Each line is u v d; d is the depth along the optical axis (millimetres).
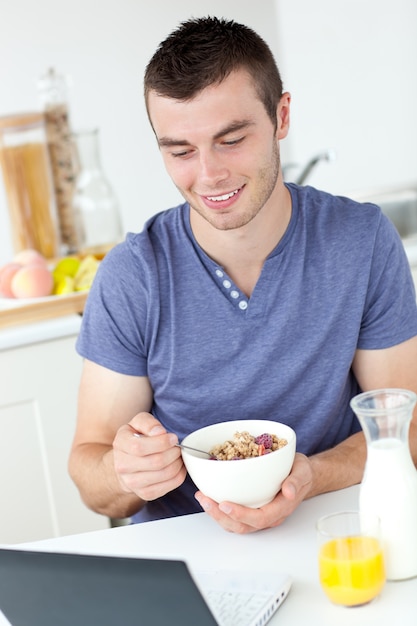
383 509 1250
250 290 1663
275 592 1234
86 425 1732
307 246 1659
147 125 4230
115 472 1593
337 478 1545
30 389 2506
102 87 4176
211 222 1539
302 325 1653
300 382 1671
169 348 1672
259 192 1521
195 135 1465
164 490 1438
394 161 4242
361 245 1671
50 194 3074
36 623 1226
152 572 1069
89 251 3062
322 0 4289
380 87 4207
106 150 4211
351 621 1181
